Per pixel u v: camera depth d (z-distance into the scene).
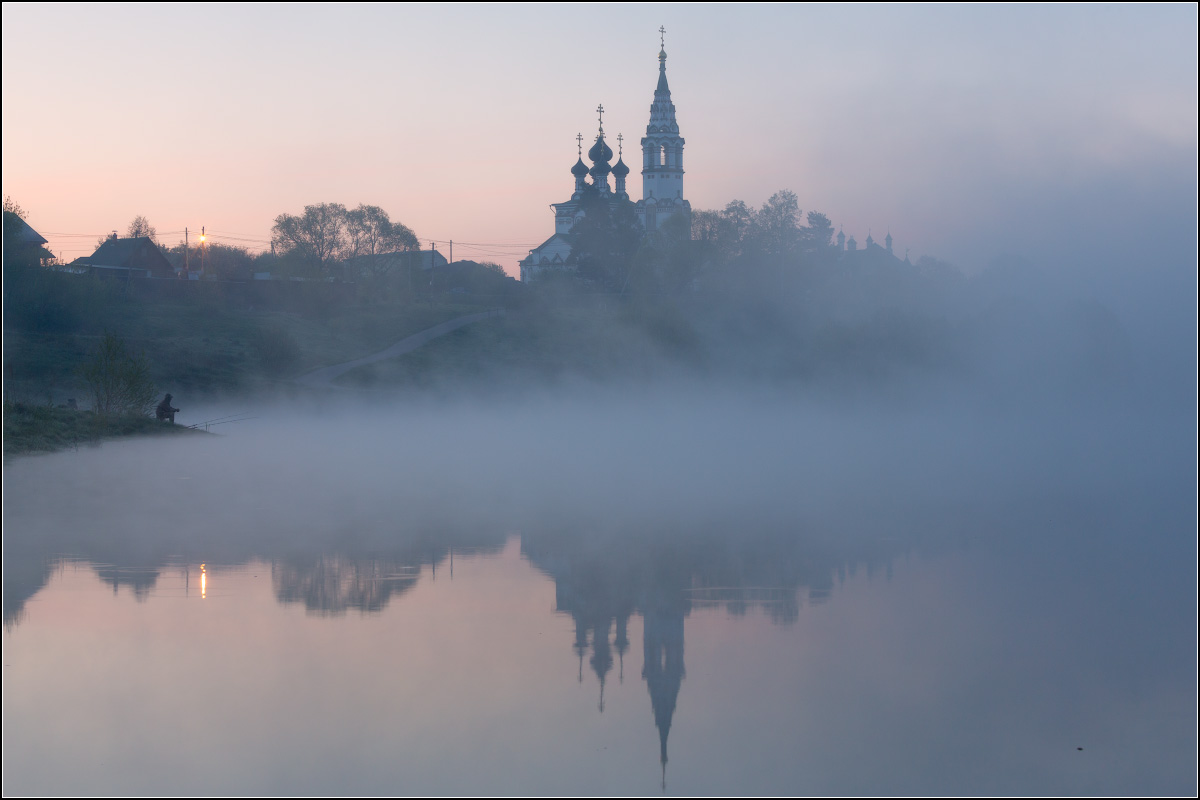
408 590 15.41
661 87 147.62
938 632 13.80
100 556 17.02
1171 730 10.32
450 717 10.23
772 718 10.49
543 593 15.51
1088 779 9.26
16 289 63.84
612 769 9.16
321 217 115.62
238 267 121.38
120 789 8.55
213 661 11.70
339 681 11.18
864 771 9.33
